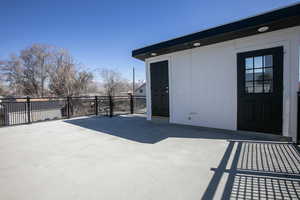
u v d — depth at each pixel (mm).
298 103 2695
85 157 2340
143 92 24703
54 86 13953
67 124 5047
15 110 5645
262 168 1898
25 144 3006
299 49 2900
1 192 1488
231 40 3670
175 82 4766
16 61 18141
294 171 1814
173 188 1520
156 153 2453
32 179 1729
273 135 3148
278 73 3094
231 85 3717
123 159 2240
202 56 4168
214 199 1349
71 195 1430
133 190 1493
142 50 4844
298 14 2484
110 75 18812
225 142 2947
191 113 4461
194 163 2070
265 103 3254
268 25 2869
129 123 5141
